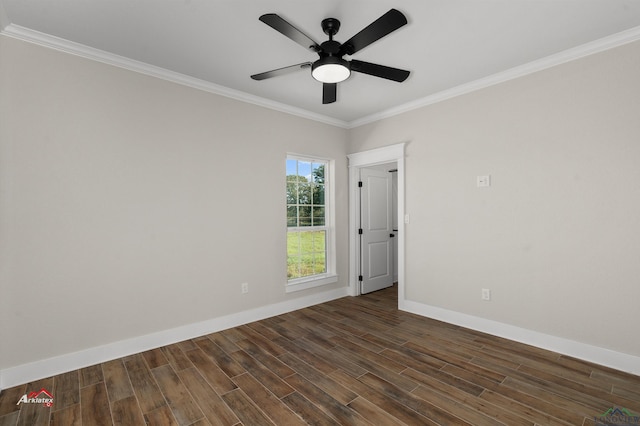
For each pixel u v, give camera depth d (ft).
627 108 7.55
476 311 10.33
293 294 12.60
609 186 7.80
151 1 6.27
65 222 7.77
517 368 7.75
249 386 7.05
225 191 10.66
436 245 11.41
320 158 13.69
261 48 8.14
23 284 7.23
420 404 6.34
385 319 11.44
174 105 9.56
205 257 10.16
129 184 8.71
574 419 5.83
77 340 7.89
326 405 6.34
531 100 9.09
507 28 7.31
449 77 9.93
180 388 6.99
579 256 8.25
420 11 6.65
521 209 9.30
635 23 7.11
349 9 6.58
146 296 8.98
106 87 8.37
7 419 5.98
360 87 10.66
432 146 11.51
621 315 7.63
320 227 13.94
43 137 7.50
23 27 7.11
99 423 5.86
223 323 10.53
